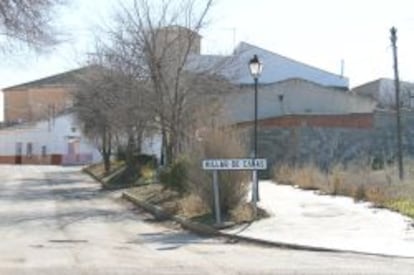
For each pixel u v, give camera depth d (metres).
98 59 50.81
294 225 19.50
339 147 38.75
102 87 36.56
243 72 50.75
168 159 31.86
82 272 12.58
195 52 34.41
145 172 44.59
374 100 62.00
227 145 22.02
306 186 29.55
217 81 33.84
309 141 38.03
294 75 65.62
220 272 12.54
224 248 16.64
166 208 25.28
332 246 16.03
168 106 32.22
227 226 19.83
